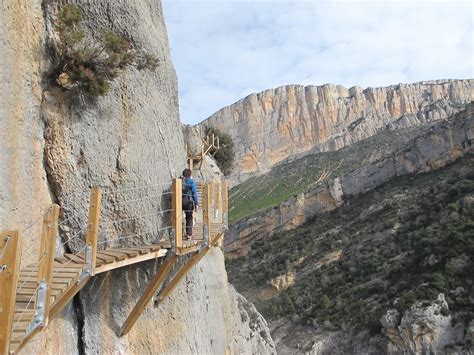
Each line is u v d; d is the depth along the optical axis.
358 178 86.88
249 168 149.38
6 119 6.73
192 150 21.08
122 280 9.17
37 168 7.67
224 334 18.61
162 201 10.99
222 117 161.12
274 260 78.25
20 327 4.93
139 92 10.60
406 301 46.34
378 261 60.03
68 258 7.52
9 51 6.95
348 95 160.25
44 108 8.02
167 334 10.85
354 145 132.50
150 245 9.19
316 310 57.59
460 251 49.22
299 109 157.88
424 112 137.88
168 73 12.70
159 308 10.62
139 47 10.54
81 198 8.48
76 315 7.95
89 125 8.83
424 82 157.62
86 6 9.24
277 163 151.25
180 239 8.79
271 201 112.19
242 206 115.62
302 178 122.31
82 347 7.88
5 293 4.20
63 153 8.20
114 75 8.77
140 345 9.52
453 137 76.00
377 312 49.41
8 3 7.04
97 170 8.88
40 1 8.22
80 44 8.56
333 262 67.94
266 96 161.38
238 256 90.69
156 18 12.59
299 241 79.50
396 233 63.69
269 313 63.50
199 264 15.22
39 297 5.13
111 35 8.61
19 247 4.31
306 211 88.69
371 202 77.94
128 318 8.79
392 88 157.12
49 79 8.23
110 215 9.12
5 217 6.44
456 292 45.03
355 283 59.38
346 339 49.66
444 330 42.31
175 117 13.11
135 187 9.81
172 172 11.98
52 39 8.27
